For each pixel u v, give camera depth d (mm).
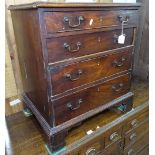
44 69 700
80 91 844
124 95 1094
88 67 837
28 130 996
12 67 1118
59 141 815
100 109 961
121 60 989
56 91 754
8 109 1144
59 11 658
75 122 855
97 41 830
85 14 735
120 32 920
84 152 908
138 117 1196
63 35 699
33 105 983
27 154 831
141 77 1608
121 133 1103
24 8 721
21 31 875
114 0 1443
